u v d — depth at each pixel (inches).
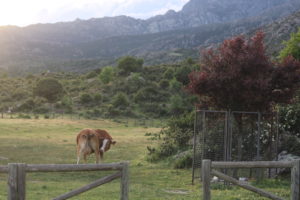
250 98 539.8
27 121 1844.2
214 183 515.5
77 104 2982.3
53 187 467.8
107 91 3341.5
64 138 1184.2
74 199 391.2
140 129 1734.7
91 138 655.8
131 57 3956.7
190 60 4274.1
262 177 545.3
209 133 559.2
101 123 2017.7
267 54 574.9
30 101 2842.0
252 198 411.2
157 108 2770.7
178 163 693.9
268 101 557.0
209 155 560.4
